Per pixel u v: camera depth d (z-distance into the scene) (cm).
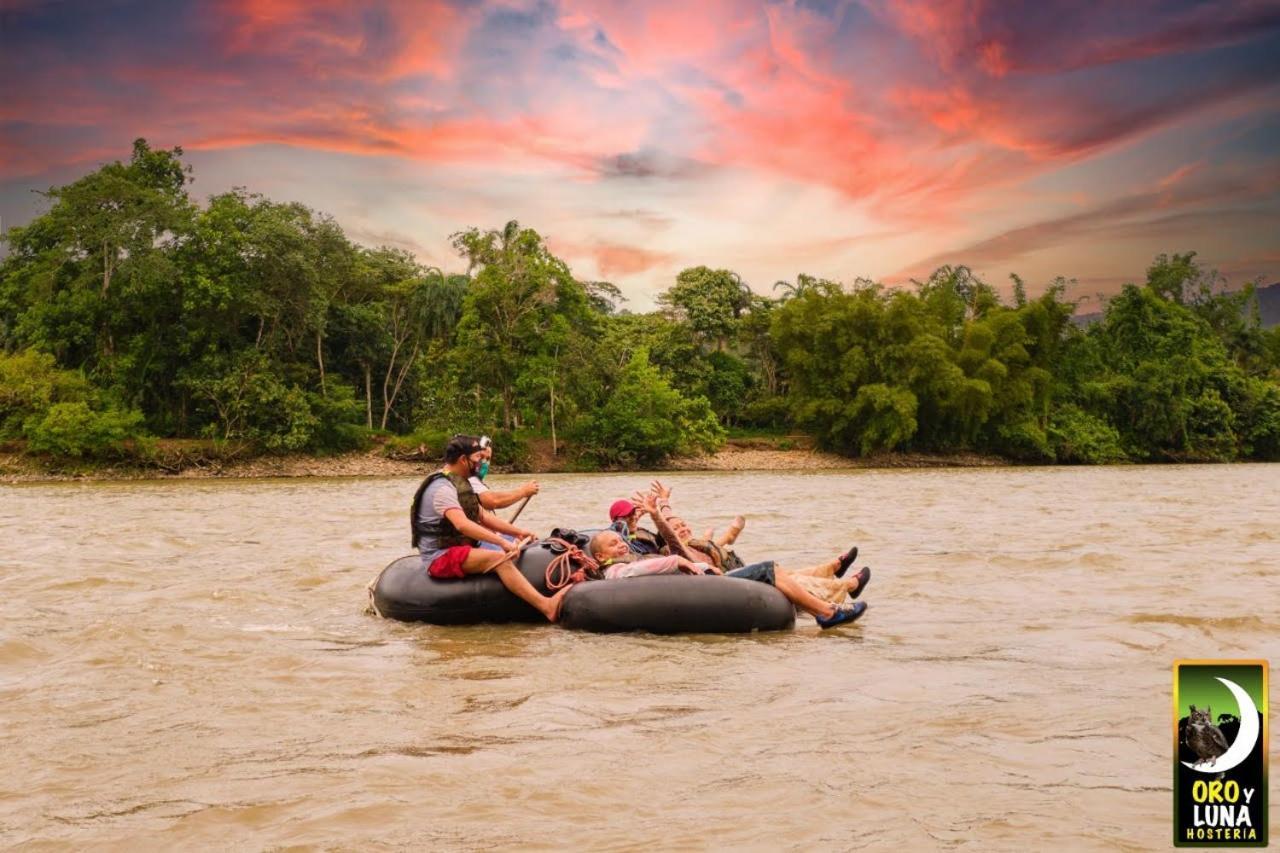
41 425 4409
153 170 5150
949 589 942
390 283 5769
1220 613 784
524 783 405
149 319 4988
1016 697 539
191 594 929
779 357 6700
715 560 873
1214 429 6650
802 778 408
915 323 5928
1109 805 377
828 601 802
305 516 1986
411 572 822
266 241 4841
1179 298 7631
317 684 585
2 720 504
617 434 5503
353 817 370
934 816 366
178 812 377
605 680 595
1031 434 6038
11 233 5172
